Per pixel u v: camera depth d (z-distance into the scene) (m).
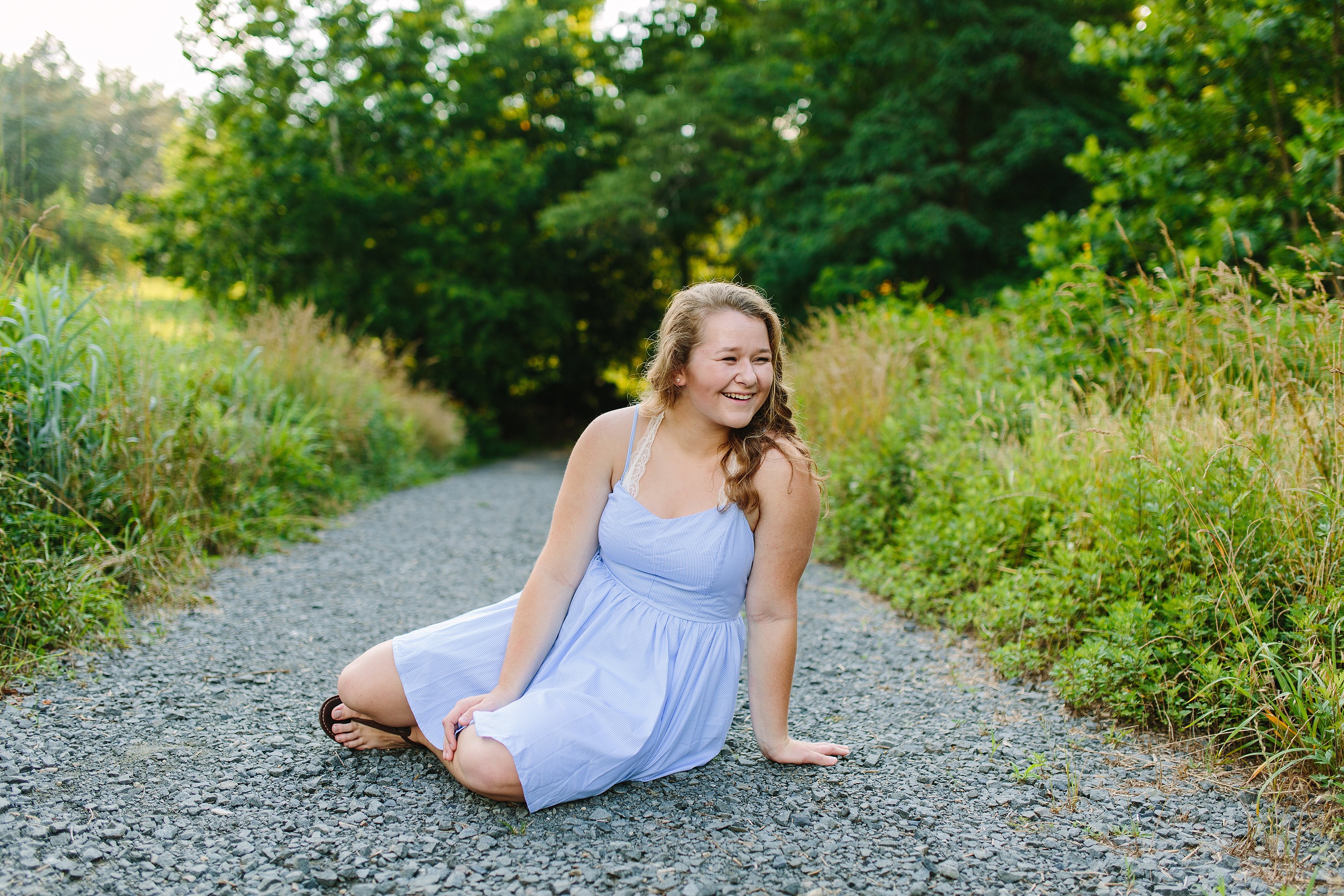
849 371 5.89
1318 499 2.59
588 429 2.25
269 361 7.25
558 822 2.00
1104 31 5.90
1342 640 2.40
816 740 2.56
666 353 2.13
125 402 4.07
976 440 4.58
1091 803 2.16
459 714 2.08
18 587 3.01
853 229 12.96
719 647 2.26
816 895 1.74
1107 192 5.55
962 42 12.22
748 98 15.03
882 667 3.23
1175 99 5.63
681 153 16.69
